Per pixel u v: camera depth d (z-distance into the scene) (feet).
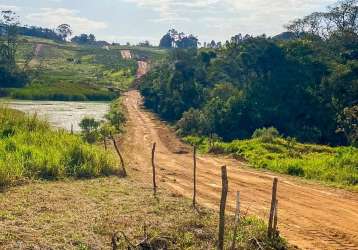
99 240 34.71
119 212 42.29
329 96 179.22
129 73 417.08
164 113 196.65
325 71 190.49
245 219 43.80
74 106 256.52
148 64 467.93
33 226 36.73
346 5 254.06
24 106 244.01
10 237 33.40
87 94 308.60
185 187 64.59
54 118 191.52
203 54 220.23
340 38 229.04
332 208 57.26
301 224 49.11
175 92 195.31
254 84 182.80
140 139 134.41
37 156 59.62
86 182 55.98
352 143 153.28
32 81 337.31
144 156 102.47
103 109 241.14
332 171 81.71
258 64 195.83
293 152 106.42
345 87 180.24
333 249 41.52
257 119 168.66
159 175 73.82
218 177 77.10
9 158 57.41
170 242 35.70
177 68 207.31
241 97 171.73
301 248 40.75
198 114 159.02
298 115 178.40
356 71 187.21
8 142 65.62
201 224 40.40
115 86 357.41
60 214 40.65
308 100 180.24
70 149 64.34
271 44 200.95
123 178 61.57
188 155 110.52
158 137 141.38
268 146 111.96
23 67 381.40
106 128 136.98
